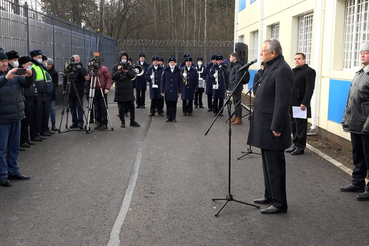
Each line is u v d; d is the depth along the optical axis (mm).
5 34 11094
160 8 39469
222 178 6578
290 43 12562
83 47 21031
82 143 9109
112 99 18609
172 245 4234
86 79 10711
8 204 5367
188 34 39156
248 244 4266
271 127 4930
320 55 10047
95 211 5141
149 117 13344
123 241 4316
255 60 5117
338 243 4293
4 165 6105
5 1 11070
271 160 5082
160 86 12469
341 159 7711
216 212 5148
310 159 7730
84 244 4242
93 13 33531
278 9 13875
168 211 5164
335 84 9156
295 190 6023
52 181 6352
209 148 8664
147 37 36000
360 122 5695
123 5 33781
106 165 7277
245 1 19734
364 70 5785
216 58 13688
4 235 4441
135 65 13922
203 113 14328
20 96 6309
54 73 10375
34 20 13500
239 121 11820
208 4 39812
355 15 8773
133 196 5699
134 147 8719
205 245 4242
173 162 7512
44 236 4422
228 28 37281
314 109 10109
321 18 9953
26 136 8688
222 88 13562
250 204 5301
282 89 4887
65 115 13227
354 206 5375
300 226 4727
